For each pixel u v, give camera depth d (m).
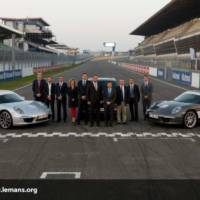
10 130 11.42
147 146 9.16
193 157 8.04
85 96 12.34
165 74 40.47
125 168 7.09
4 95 12.50
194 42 50.56
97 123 12.16
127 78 39.34
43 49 107.31
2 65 36.94
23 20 102.75
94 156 8.08
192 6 63.38
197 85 28.11
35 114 11.73
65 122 12.98
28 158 7.92
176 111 11.67
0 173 6.78
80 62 148.25
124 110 12.62
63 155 8.17
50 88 13.18
